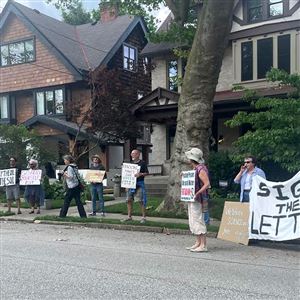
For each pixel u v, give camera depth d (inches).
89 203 651.5
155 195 720.3
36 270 268.8
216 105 717.9
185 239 387.9
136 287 231.0
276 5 765.3
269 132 458.6
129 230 445.1
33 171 565.6
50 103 1043.9
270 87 706.8
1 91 1111.0
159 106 768.3
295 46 727.1
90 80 885.2
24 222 515.2
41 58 1050.1
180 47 786.8
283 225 338.6
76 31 1229.1
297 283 239.1
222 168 671.8
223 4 446.6
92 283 239.0
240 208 362.0
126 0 711.1
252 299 211.5
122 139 919.0
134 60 1149.7
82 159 1000.9
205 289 227.3
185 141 482.0
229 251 329.7
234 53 786.8
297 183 337.1
